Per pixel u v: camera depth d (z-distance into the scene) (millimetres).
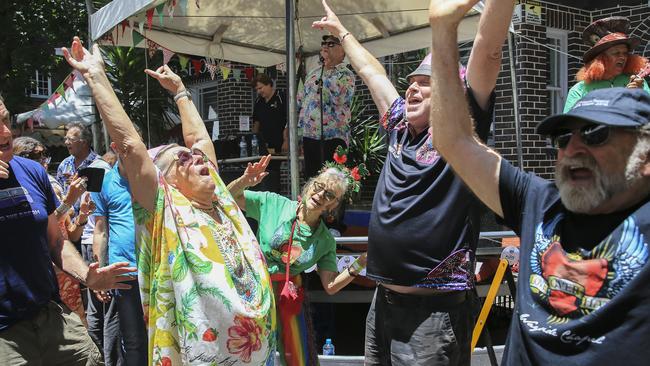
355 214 5781
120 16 5258
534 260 1711
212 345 2465
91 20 5855
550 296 1615
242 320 2529
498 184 1907
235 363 2514
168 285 2510
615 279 1510
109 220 4164
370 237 2891
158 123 11023
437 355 2697
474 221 2738
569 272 1596
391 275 2762
